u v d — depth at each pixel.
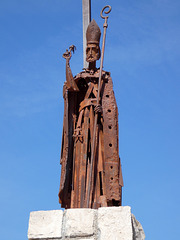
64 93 13.44
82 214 11.78
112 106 13.27
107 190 12.55
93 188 12.65
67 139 13.10
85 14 15.05
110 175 12.70
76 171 12.89
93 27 13.78
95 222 11.73
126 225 11.58
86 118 13.19
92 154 12.68
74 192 12.74
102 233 11.52
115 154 12.88
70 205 12.85
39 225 11.91
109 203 12.59
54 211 11.97
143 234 12.19
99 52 13.82
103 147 13.01
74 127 13.34
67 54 13.53
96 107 13.02
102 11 13.76
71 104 13.52
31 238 11.86
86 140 13.04
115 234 11.51
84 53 14.60
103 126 13.06
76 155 13.03
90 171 12.53
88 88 13.41
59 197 12.89
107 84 13.48
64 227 11.77
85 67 14.38
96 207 12.50
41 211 12.02
